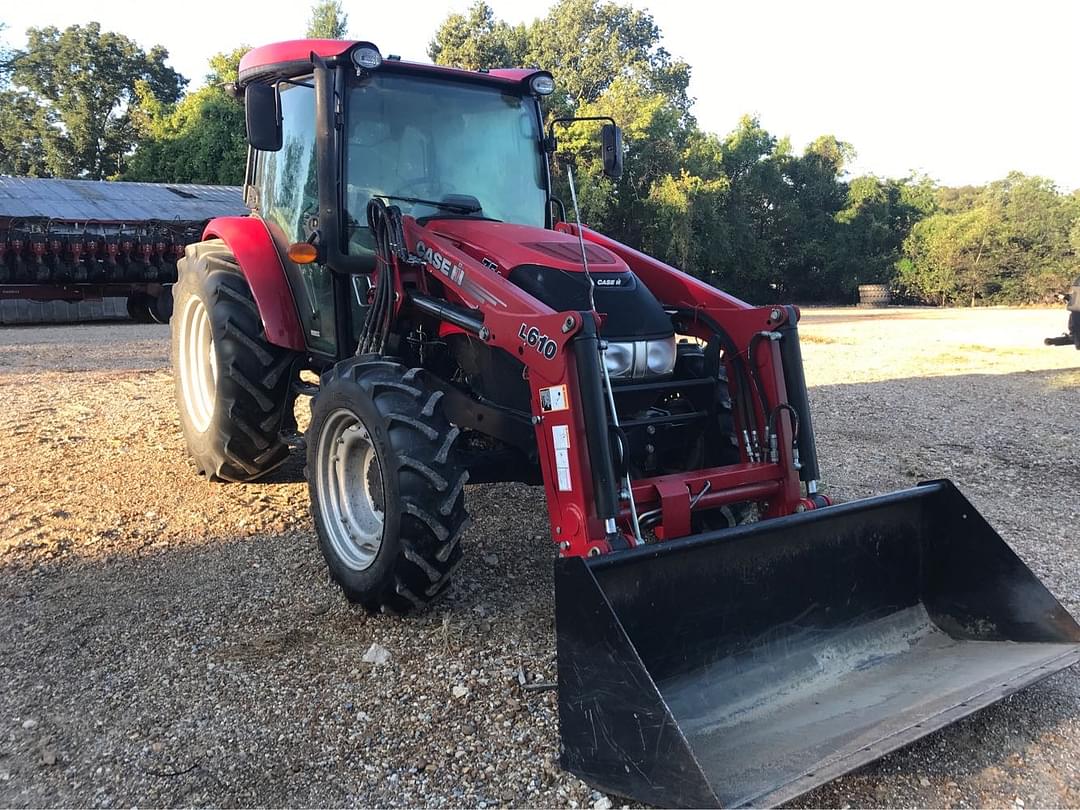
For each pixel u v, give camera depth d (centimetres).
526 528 468
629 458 368
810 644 315
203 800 244
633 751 236
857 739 250
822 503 349
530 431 345
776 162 3666
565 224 471
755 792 224
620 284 368
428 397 341
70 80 4250
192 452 542
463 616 358
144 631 344
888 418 793
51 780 253
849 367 1155
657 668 279
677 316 404
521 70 467
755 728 273
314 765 260
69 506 488
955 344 1480
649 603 276
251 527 462
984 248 3422
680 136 3180
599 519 300
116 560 416
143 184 1981
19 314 1633
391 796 246
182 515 479
